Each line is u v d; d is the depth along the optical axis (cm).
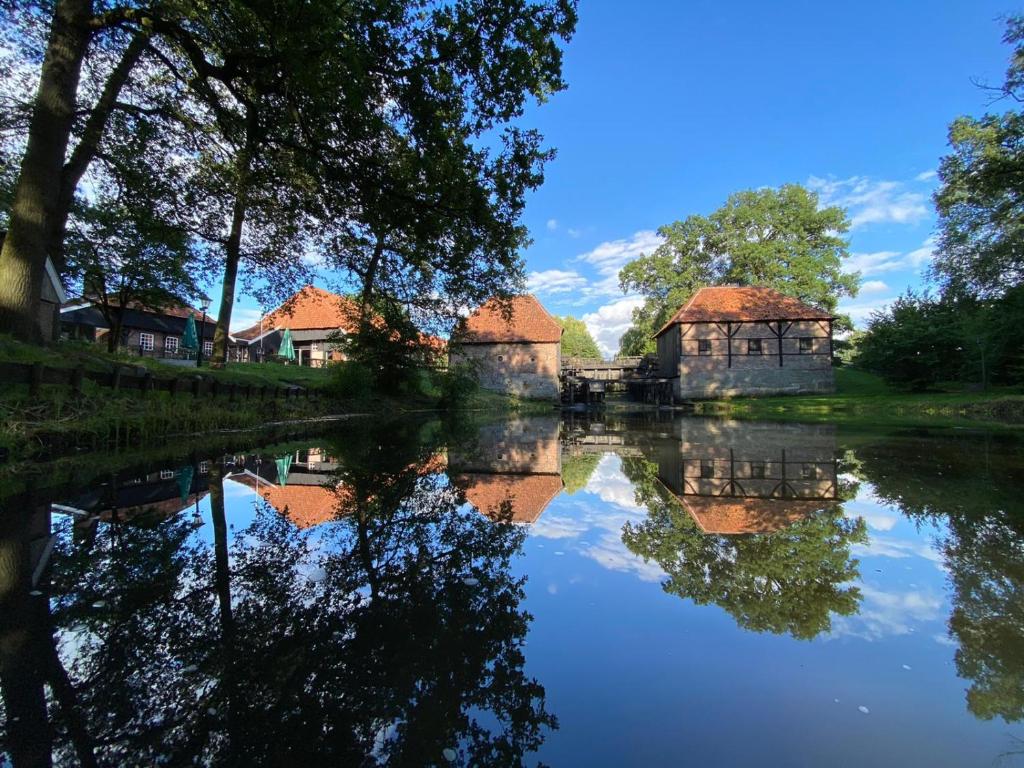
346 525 397
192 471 620
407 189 929
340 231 1441
